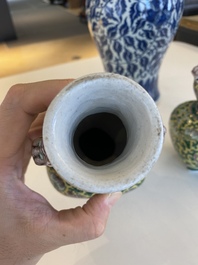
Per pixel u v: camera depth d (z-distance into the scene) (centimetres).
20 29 273
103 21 58
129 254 39
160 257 38
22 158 35
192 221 43
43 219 32
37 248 33
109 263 38
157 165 52
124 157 28
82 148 31
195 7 138
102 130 31
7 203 32
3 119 33
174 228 42
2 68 192
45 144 25
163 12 56
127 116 29
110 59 64
